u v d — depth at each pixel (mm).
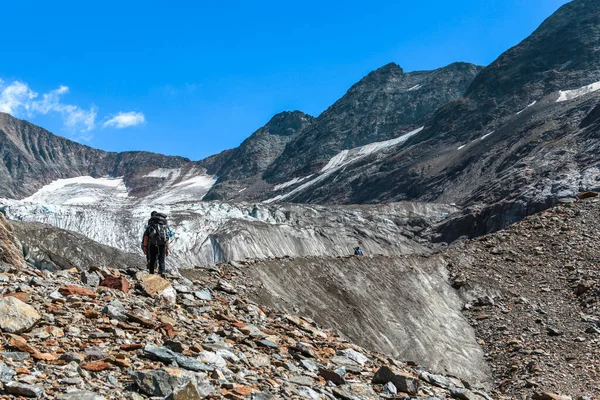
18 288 10664
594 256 30172
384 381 11055
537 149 155875
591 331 23141
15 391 6453
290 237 100875
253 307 14992
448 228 122500
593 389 18703
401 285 26625
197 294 14328
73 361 7758
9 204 90438
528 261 31250
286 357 11156
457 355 22906
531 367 20688
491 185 143750
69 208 94250
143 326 10375
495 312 26422
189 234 90250
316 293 22547
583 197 39531
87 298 11117
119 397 7070
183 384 7469
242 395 7977
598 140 132000
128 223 94188
